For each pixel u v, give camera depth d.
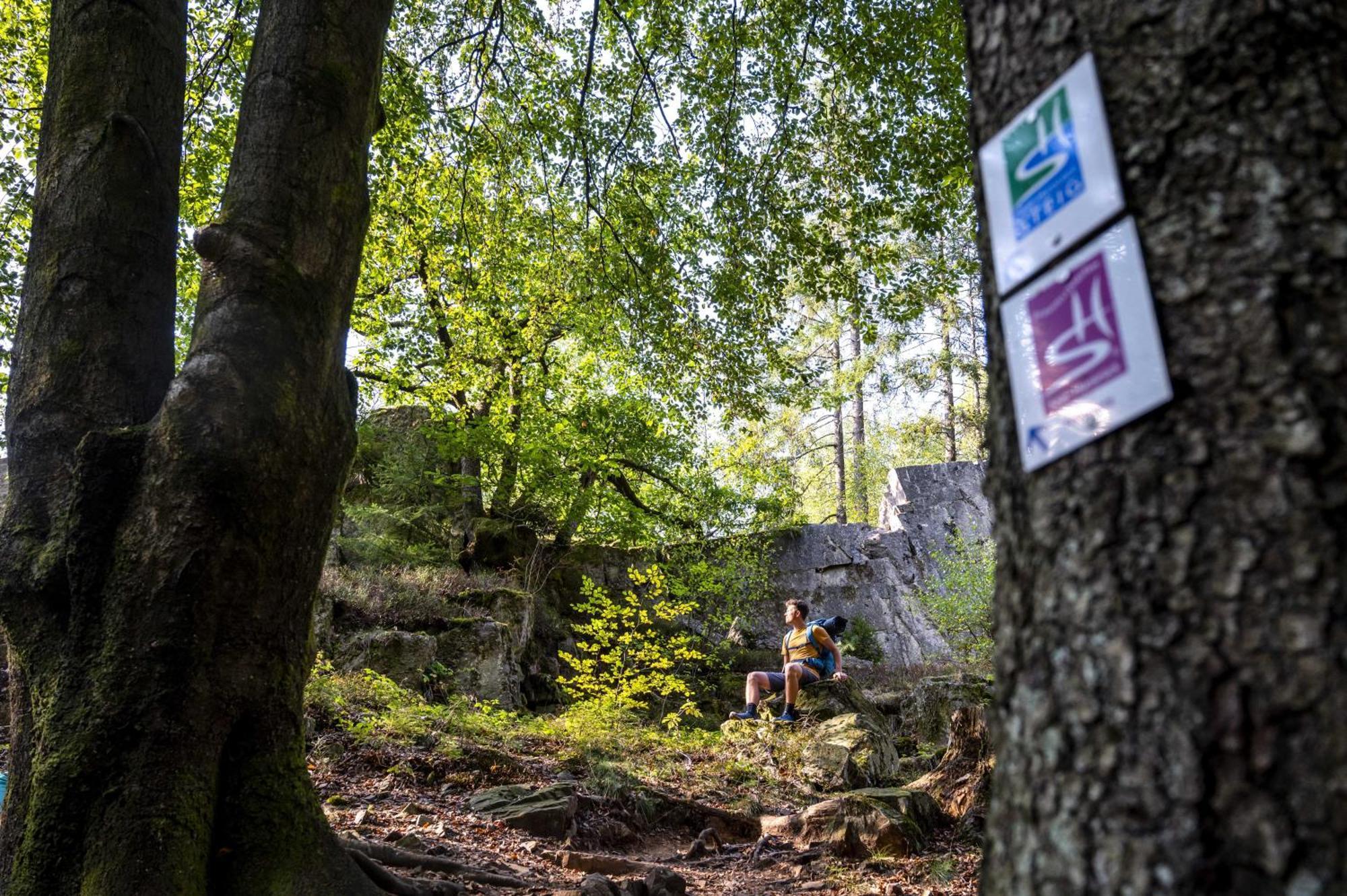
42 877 2.57
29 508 2.93
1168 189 1.04
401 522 14.40
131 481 2.87
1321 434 0.91
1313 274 0.95
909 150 8.09
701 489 17.05
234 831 2.87
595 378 16.16
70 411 3.03
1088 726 1.00
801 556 17.56
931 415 25.84
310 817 3.05
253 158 3.20
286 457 2.97
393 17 8.54
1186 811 0.90
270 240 3.12
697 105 8.53
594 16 7.36
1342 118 0.99
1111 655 1.00
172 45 3.55
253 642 2.93
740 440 18.52
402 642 9.78
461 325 12.79
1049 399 1.13
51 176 3.24
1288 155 0.99
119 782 2.65
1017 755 1.11
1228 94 1.03
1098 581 1.03
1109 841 0.96
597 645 9.59
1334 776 0.83
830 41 7.91
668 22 8.22
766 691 9.16
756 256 8.62
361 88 3.41
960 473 19.50
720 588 16.16
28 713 2.82
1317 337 0.94
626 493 17.09
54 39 3.44
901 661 16.59
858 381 22.69
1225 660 0.91
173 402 2.88
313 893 2.85
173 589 2.76
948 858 5.47
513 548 15.17
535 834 5.14
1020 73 1.25
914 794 6.18
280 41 3.31
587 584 10.30
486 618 11.09
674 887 4.39
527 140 9.05
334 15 3.37
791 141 8.30
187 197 8.81
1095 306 1.08
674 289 8.82
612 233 9.16
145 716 2.70
